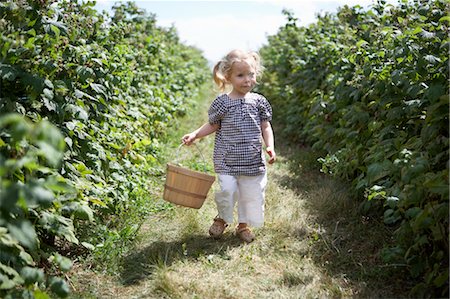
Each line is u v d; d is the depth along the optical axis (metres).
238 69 3.67
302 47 7.62
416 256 2.86
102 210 3.70
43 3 3.11
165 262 3.22
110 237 3.39
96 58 3.57
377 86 3.83
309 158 5.78
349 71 4.82
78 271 3.13
